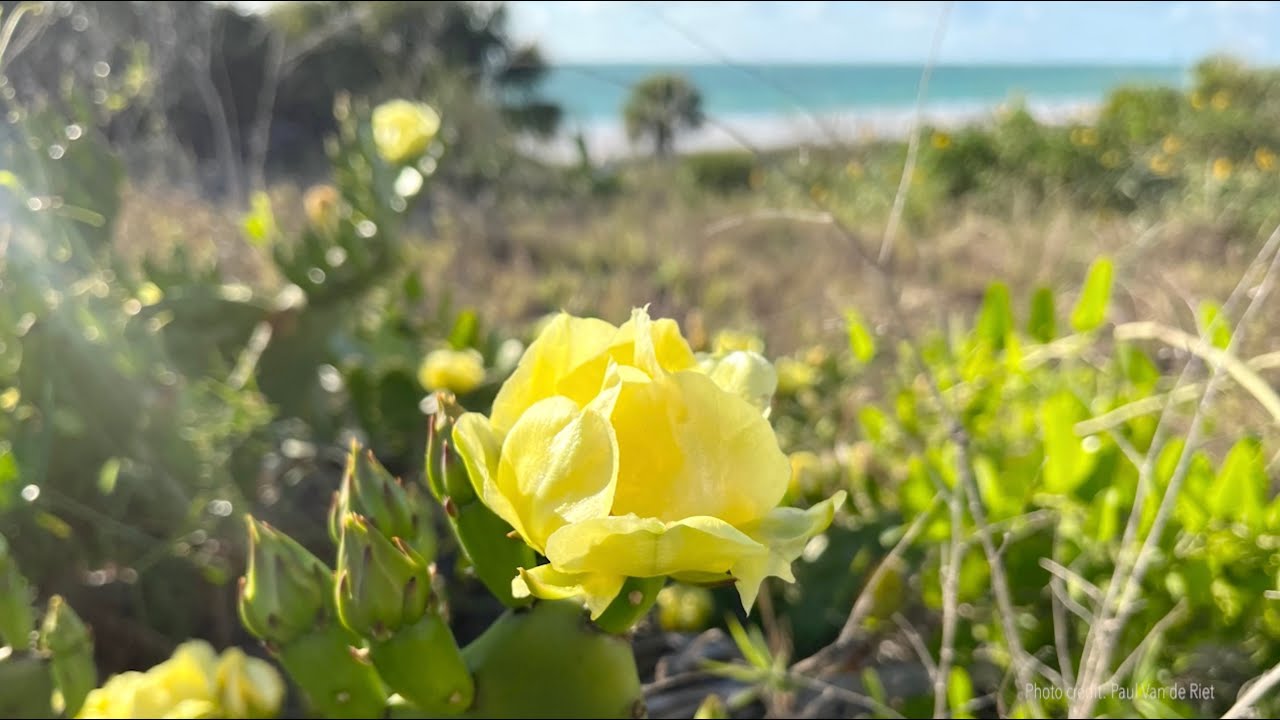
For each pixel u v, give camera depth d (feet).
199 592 1.92
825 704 1.56
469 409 2.26
